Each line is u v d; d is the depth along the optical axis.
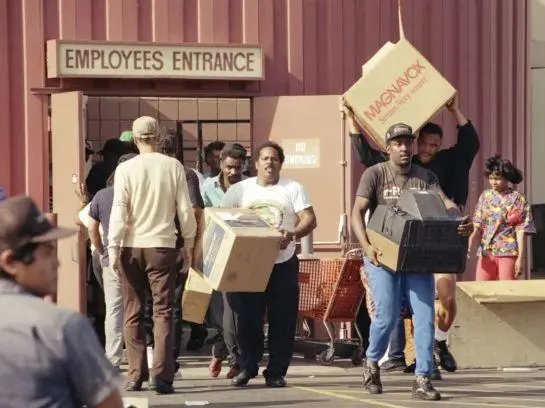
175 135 10.42
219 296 10.38
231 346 10.00
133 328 9.44
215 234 9.18
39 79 12.90
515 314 11.26
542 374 10.84
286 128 13.33
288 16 13.62
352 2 13.89
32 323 3.84
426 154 10.15
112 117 15.71
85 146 13.38
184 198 9.27
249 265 9.05
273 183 9.81
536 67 21.53
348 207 13.16
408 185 9.05
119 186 9.16
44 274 4.00
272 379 9.86
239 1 13.46
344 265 11.17
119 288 10.55
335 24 13.80
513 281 11.33
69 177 12.45
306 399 9.09
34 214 4.02
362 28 13.94
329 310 11.35
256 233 9.00
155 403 8.90
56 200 12.65
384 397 9.20
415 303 8.97
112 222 9.14
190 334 13.42
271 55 13.59
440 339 10.73
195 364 11.80
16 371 3.82
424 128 10.15
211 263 9.17
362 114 10.11
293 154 13.29
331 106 13.23
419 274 8.83
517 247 11.70
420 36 14.32
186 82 13.31
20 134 12.89
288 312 9.74
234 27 13.45
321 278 11.45
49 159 12.98
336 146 13.21
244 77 13.28
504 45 15.24
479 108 14.81
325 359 11.52
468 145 10.19
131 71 12.96
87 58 12.84
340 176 13.18
